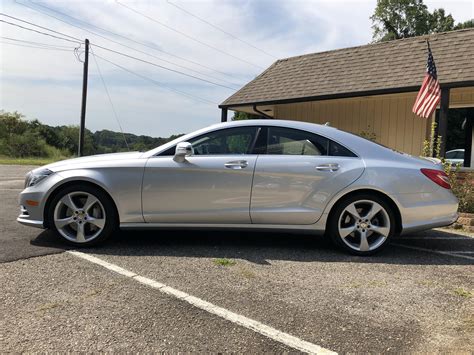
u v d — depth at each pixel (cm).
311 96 1004
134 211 436
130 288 326
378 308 301
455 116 1039
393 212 440
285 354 236
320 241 494
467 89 888
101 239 437
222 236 507
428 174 438
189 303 300
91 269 369
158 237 494
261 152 446
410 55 961
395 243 502
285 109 1198
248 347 243
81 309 286
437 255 448
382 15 3516
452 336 261
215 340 250
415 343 251
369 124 1036
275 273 373
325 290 334
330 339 254
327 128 458
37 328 258
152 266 382
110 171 432
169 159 439
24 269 364
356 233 440
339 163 436
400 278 368
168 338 251
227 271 374
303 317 283
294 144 448
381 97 989
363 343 250
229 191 434
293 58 1245
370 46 1086
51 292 314
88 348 237
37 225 436
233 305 299
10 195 849
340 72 1045
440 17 3425
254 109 1201
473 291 338
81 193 434
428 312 295
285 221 437
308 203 434
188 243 469
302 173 432
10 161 2542
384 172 432
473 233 568
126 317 276
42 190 432
